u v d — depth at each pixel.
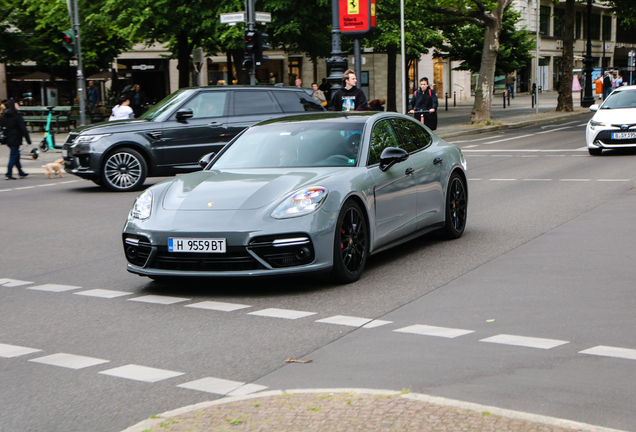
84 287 7.04
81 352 5.01
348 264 6.78
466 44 44.03
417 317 5.61
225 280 7.11
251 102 15.34
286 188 6.62
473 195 12.66
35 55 38.06
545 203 11.41
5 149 26.77
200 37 32.53
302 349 4.91
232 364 4.65
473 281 6.73
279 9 29.33
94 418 3.85
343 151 7.36
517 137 26.80
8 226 10.97
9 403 4.11
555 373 4.28
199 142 14.93
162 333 5.40
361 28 21.42
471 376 4.26
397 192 7.52
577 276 6.77
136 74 50.41
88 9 33.16
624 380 4.14
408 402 3.66
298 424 3.43
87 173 14.48
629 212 10.26
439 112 47.34
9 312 6.18
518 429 3.29
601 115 18.83
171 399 4.08
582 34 79.38
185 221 6.45
